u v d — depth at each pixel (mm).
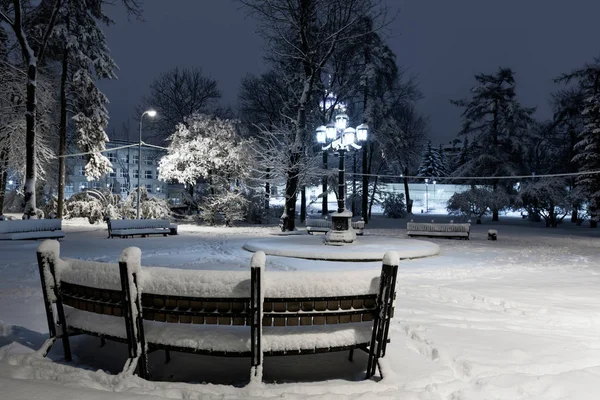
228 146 33562
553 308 6832
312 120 33344
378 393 3252
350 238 16609
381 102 35906
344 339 3650
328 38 26062
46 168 35188
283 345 3498
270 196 36031
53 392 2998
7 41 27516
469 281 9805
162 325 3799
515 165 42562
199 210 37188
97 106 30047
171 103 47000
